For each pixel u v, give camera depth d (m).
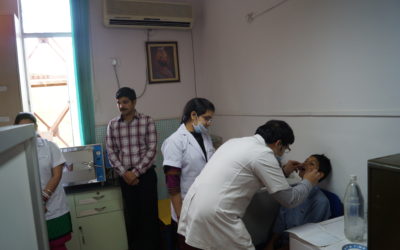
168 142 1.62
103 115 3.00
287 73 1.85
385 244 0.78
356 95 1.37
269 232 1.50
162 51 3.19
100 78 2.98
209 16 3.01
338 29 1.44
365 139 1.33
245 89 2.40
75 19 2.79
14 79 2.42
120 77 3.06
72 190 2.60
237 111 2.57
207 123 1.60
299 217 1.54
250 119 2.35
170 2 3.06
